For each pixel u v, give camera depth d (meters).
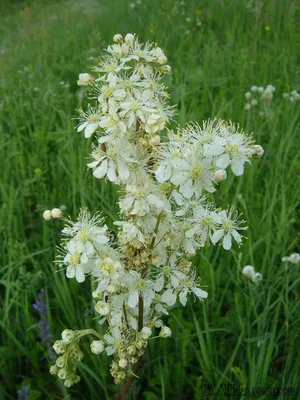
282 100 0.37
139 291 0.13
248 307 0.21
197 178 0.12
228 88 0.41
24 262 0.24
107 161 0.13
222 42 0.55
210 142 0.12
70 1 0.90
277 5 0.59
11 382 0.20
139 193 0.12
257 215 0.26
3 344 0.21
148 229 0.13
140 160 0.13
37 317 0.22
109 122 0.13
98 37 0.57
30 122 0.38
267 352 0.18
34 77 0.48
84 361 0.20
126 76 0.15
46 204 0.27
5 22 0.88
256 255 0.24
